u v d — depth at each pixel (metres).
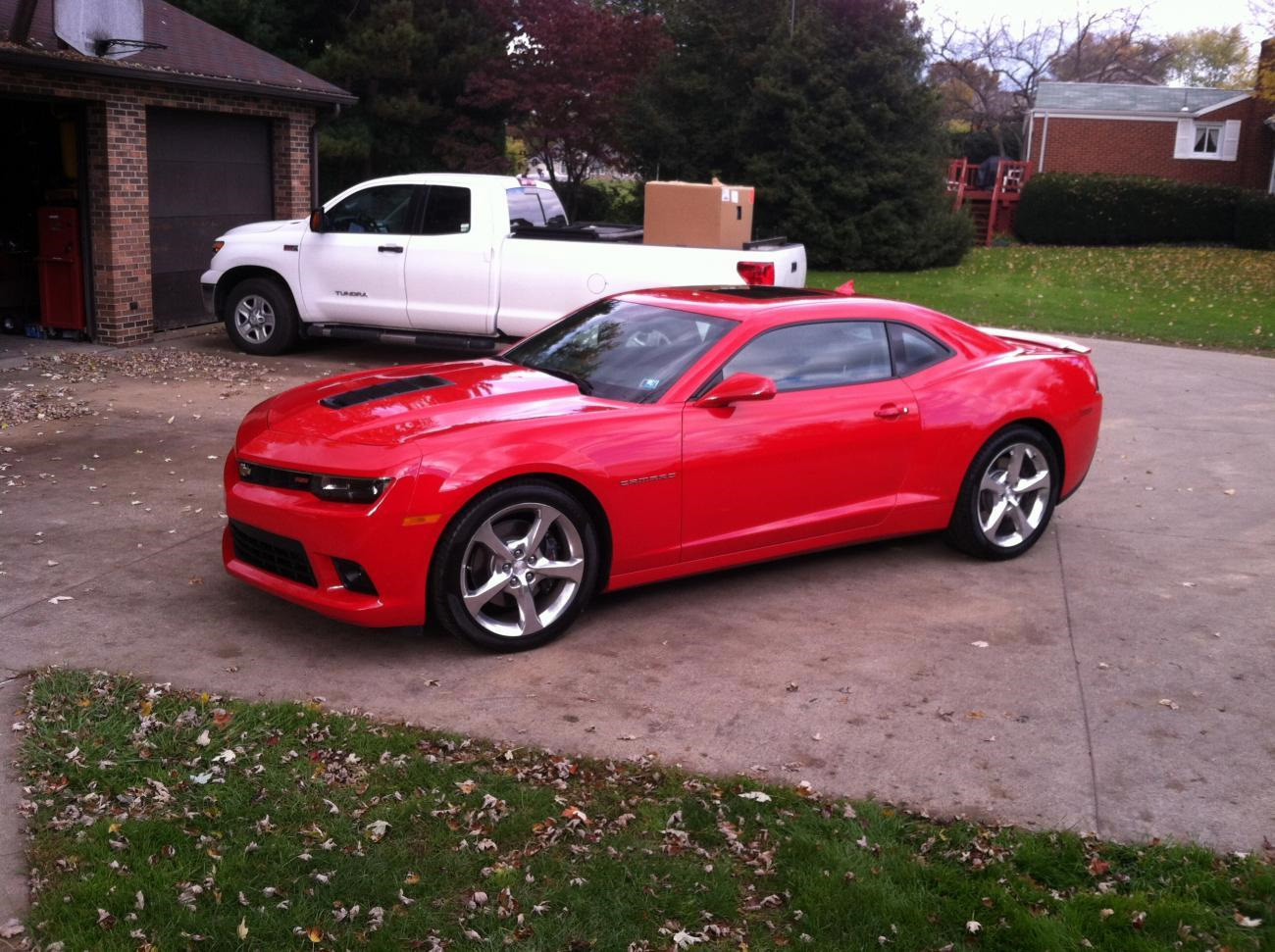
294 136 14.61
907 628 5.17
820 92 25.94
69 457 7.70
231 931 2.88
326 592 4.55
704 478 5.11
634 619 5.22
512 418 4.80
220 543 6.05
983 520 6.14
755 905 3.10
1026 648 4.97
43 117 12.14
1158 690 4.55
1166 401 11.16
